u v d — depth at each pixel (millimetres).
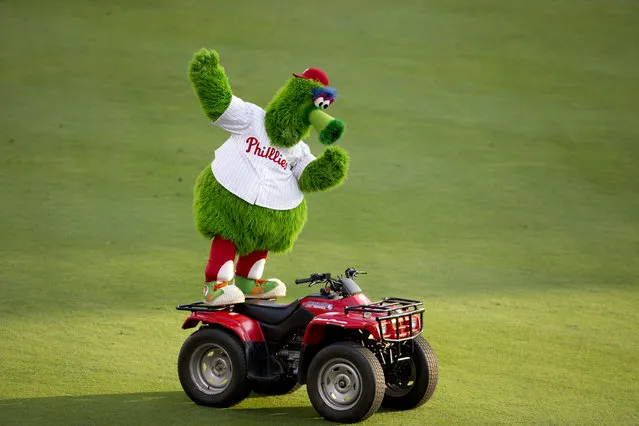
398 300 26859
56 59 75000
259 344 26469
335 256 46594
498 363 31891
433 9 91500
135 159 59969
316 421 25266
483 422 25531
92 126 64625
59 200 53281
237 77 71062
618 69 79062
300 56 77188
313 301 26125
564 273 44875
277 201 26812
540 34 85875
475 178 59812
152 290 40719
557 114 70562
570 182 59688
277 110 26828
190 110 68688
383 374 24797
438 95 73000
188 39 80062
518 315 38281
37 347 32562
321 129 26391
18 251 45344
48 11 85562
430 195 56969
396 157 62594
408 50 80938
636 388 29141
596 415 26312
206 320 26703
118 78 72625
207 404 26594
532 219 53625
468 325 36719
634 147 65312
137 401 27047
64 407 26203
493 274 44500
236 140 26969
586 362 32094
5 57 74688
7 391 27688
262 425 24844
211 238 27422
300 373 25781
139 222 50781
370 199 56125
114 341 33594
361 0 93562
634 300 40750
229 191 26531
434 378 26250
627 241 50219
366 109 69438
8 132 62688
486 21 88625
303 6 91062
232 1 91562
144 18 84562
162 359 31656
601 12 91625
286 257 46344
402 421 25484
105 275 42562
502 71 77812
